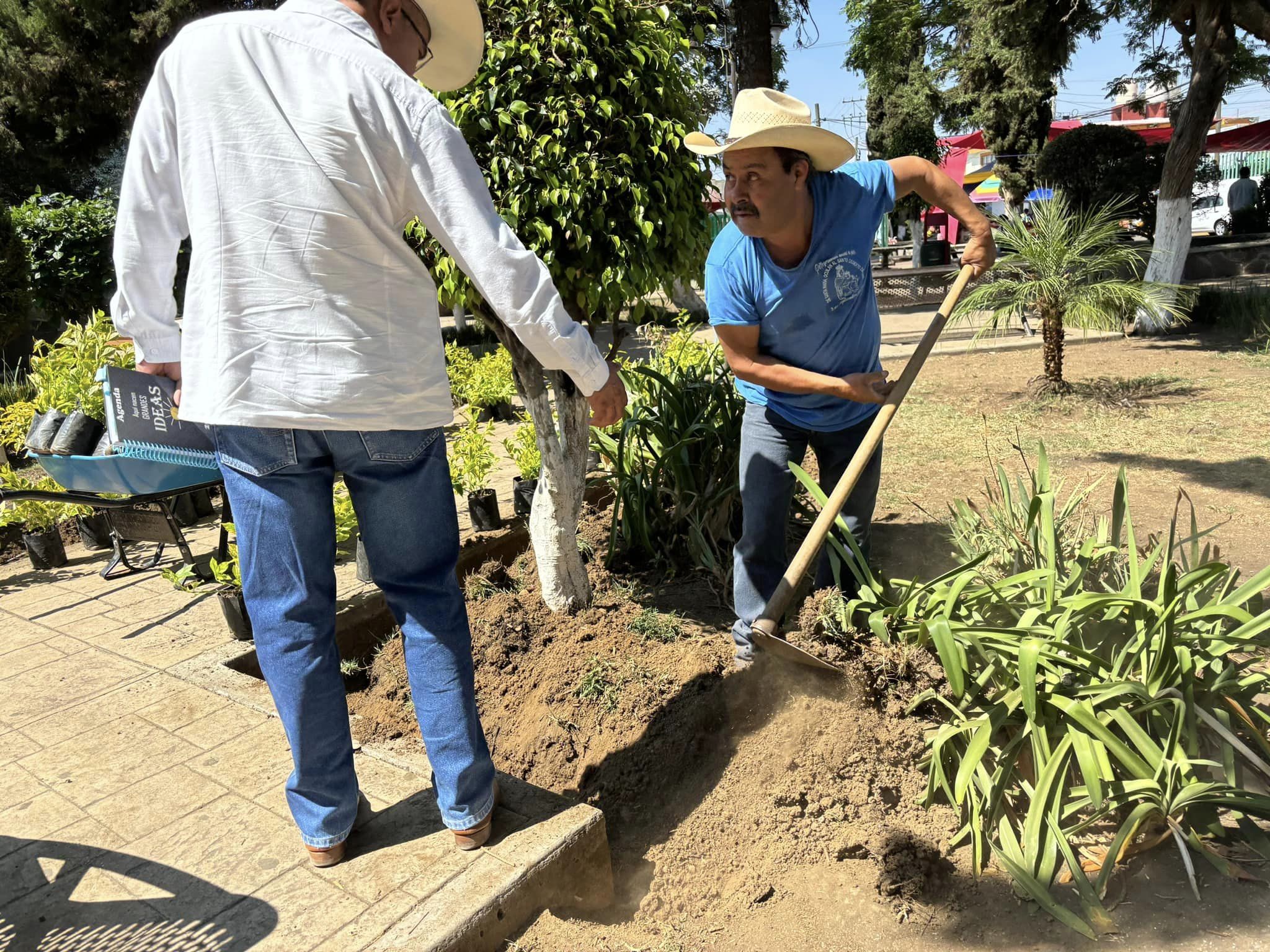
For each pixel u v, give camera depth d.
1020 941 2.17
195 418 1.85
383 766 2.51
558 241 3.11
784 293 2.91
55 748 2.76
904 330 13.70
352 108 1.76
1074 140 15.93
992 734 2.42
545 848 2.14
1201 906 2.18
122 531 4.38
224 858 2.18
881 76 17.91
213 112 1.77
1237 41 10.58
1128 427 6.81
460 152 1.85
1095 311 7.60
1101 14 11.90
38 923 2.00
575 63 3.01
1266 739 2.51
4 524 4.83
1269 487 5.15
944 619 2.49
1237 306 10.75
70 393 5.13
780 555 3.26
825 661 2.71
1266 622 2.41
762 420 3.16
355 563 4.59
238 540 1.95
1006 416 7.39
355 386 1.84
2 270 10.17
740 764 2.81
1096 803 2.13
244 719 2.86
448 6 2.24
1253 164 37.28
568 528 3.52
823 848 2.50
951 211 3.24
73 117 17.86
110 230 12.40
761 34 10.73
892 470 6.07
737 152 2.69
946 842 2.47
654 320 3.80
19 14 17.05
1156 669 2.37
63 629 3.87
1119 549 2.95
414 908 1.97
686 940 2.29
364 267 1.83
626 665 3.23
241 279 1.79
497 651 3.42
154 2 16.67
